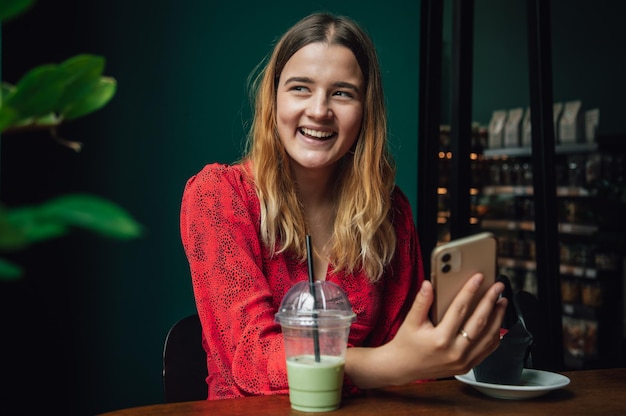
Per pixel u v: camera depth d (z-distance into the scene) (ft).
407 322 3.79
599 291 11.55
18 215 1.06
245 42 10.19
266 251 5.27
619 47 11.68
